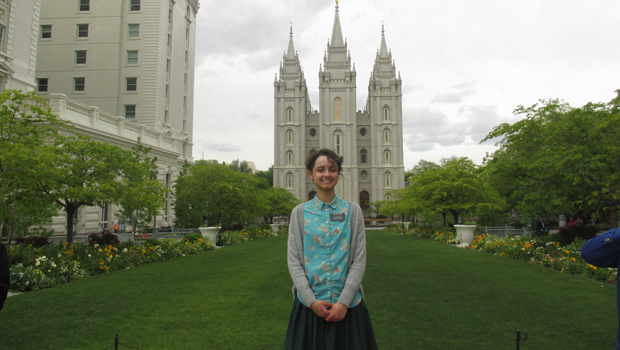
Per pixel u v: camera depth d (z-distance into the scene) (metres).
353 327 3.44
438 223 37.62
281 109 76.12
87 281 11.45
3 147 12.28
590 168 15.33
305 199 74.31
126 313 7.96
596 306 8.48
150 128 37.56
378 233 39.06
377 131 75.31
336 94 76.50
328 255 3.45
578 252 14.41
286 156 75.50
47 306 8.52
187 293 9.78
